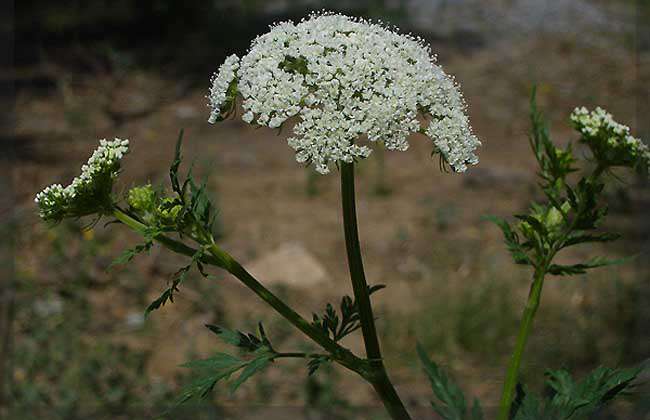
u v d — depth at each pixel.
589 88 1.63
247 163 1.31
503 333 0.81
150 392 0.72
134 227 0.35
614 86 1.64
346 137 0.33
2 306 0.84
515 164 1.29
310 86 0.34
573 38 1.95
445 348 0.79
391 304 0.89
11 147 1.33
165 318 0.87
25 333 0.82
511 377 0.37
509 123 1.47
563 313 0.84
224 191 1.21
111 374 0.75
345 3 2.15
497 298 0.86
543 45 1.92
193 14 2.05
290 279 0.95
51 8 2.12
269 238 1.07
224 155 1.35
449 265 0.99
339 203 1.19
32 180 1.23
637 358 0.74
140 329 0.85
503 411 0.37
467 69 1.77
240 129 1.49
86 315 0.85
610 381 0.36
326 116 0.33
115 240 1.03
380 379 0.35
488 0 2.30
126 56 1.78
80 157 1.34
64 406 0.69
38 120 1.49
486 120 1.49
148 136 1.44
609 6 2.23
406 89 0.33
